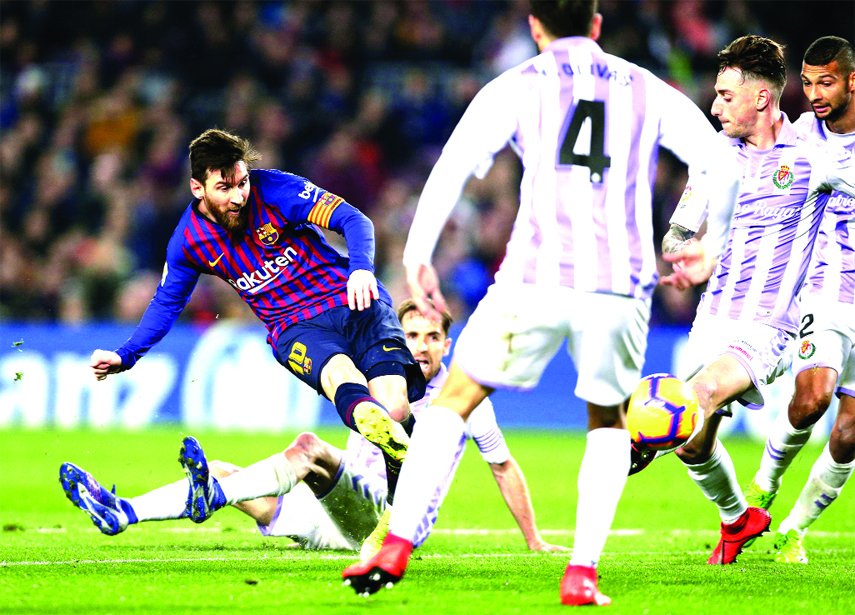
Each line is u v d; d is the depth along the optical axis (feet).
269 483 43.16
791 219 45.32
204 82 166.30
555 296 30.53
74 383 120.16
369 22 169.27
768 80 45.01
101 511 40.04
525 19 163.63
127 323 132.36
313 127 157.38
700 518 63.36
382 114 157.79
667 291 129.39
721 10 160.15
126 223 141.69
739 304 45.83
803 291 48.57
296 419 117.91
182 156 152.15
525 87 31.12
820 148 46.55
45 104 164.76
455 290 135.54
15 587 33.91
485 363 31.19
